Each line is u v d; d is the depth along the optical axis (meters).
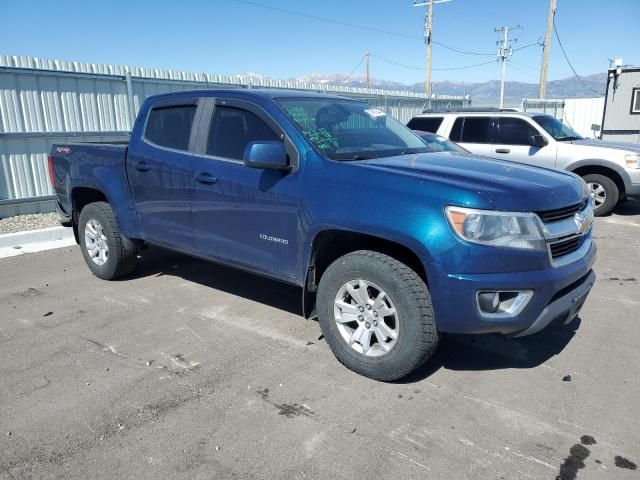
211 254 4.46
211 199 4.29
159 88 10.77
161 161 4.66
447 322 3.16
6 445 2.87
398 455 2.79
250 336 4.24
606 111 19.45
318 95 4.57
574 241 3.53
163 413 3.17
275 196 3.83
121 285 5.50
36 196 9.04
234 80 12.48
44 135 8.96
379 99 17.34
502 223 3.05
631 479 2.61
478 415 3.15
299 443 2.88
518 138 9.76
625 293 5.29
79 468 2.69
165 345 4.08
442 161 3.88
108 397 3.34
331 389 3.43
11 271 6.03
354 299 3.52
